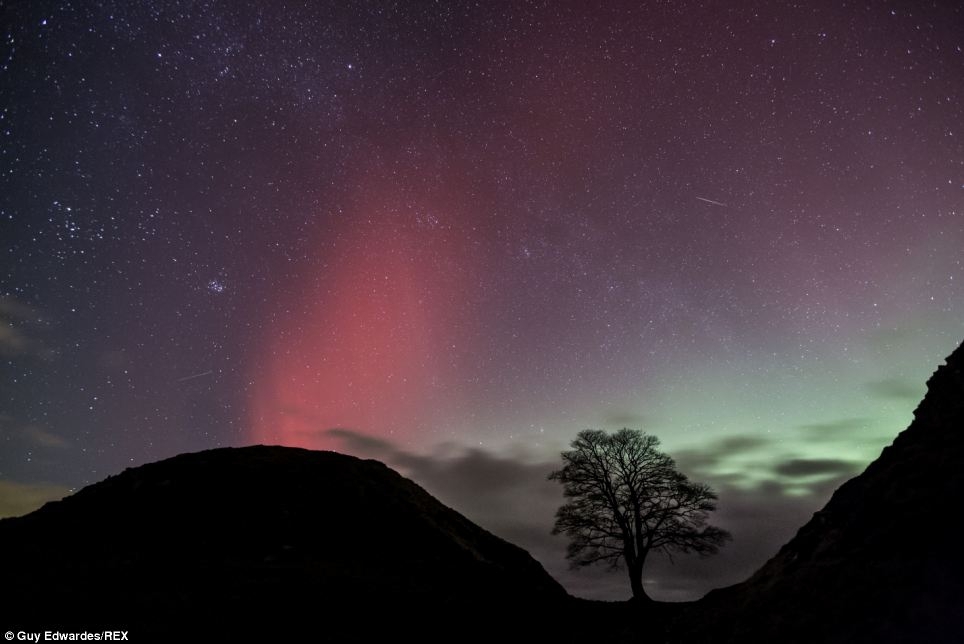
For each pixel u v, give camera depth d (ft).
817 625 35.81
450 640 60.13
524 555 114.52
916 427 45.01
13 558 70.64
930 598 31.37
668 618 73.10
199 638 51.62
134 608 56.65
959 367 44.98
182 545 81.30
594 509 110.01
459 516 121.49
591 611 87.30
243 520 91.20
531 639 65.26
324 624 58.39
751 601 45.14
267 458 115.44
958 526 34.01
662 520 107.24
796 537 48.67
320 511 97.86
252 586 66.23
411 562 88.28
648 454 113.80
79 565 69.77
